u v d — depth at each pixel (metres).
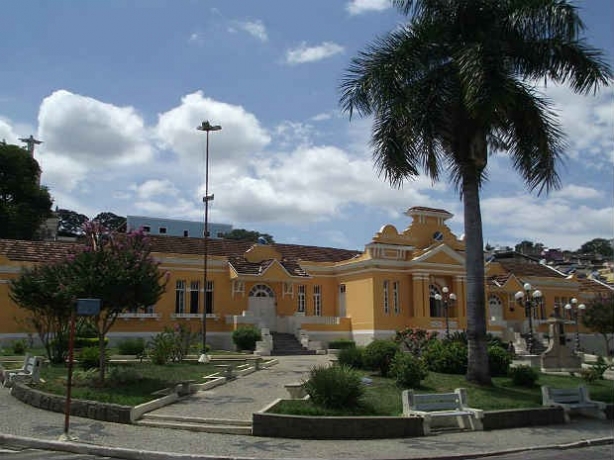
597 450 12.52
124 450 11.11
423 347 23.56
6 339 30.28
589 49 18.02
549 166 18.58
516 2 17.94
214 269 37.62
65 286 17.17
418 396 14.22
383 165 18.97
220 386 18.61
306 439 12.80
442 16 18.75
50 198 54.53
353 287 40.38
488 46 17.53
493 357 20.61
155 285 17.84
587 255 102.38
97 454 11.20
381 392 16.39
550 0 17.53
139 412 14.20
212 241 40.16
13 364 22.02
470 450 12.00
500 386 18.48
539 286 49.72
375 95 18.38
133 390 16.47
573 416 16.34
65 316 21.75
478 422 14.27
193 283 36.88
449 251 41.09
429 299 40.34
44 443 11.70
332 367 15.24
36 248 32.81
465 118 18.88
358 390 14.38
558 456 11.70
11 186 50.81
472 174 19.28
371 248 38.91
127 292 17.00
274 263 38.06
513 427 14.78
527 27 18.17
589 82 17.91
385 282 39.06
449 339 25.38
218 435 12.87
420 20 18.83
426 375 17.81
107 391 16.17
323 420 12.94
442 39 18.91
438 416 13.79
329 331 39.00
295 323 37.59
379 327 38.00
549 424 15.37
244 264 38.25
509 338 42.31
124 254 17.67
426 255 40.03
